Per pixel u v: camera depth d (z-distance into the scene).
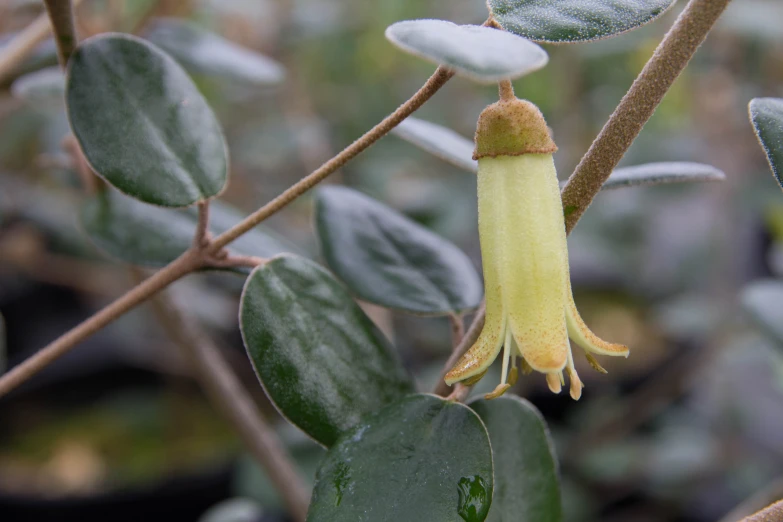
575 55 0.51
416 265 0.24
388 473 0.20
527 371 0.20
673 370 0.49
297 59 0.52
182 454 0.46
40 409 0.51
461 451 0.20
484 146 0.19
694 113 0.52
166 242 0.24
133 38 0.21
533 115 0.19
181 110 0.21
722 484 0.48
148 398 0.52
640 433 0.53
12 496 0.43
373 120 0.57
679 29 0.19
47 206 0.50
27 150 0.50
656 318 0.57
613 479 0.48
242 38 0.48
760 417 0.50
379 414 0.20
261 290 0.21
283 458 0.29
